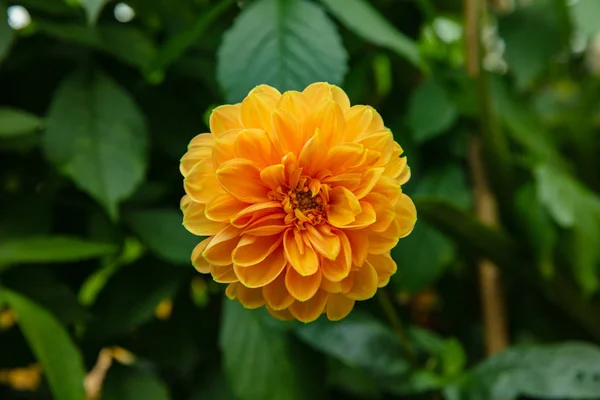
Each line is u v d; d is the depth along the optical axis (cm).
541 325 67
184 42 49
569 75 86
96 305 53
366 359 51
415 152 60
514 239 60
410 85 64
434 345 55
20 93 55
